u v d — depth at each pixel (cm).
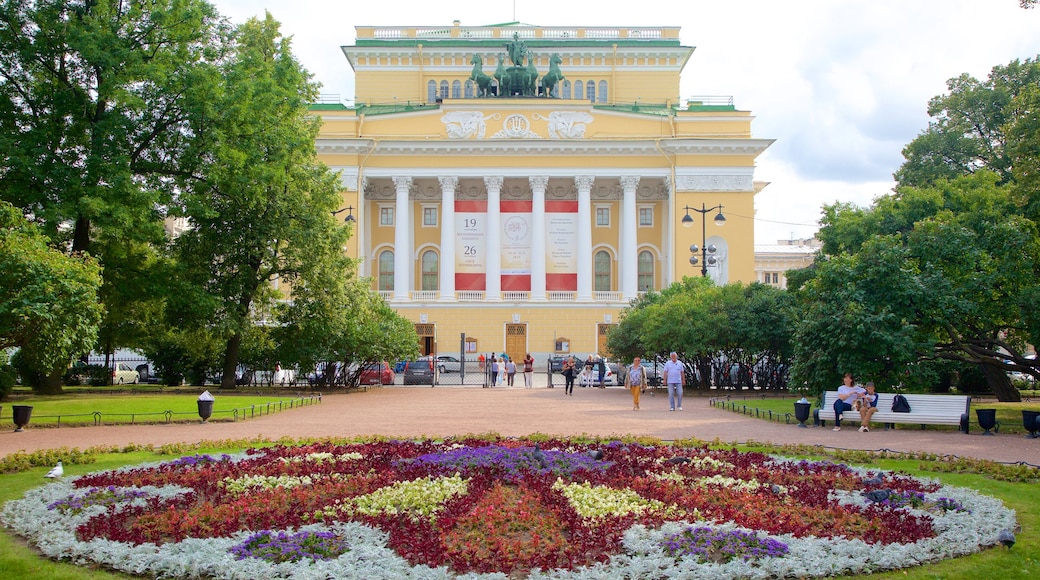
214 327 3384
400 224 6456
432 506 1072
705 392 3778
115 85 2814
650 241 6794
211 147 3059
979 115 4744
